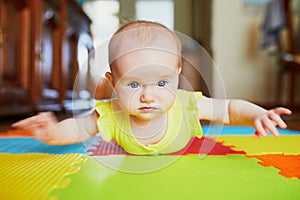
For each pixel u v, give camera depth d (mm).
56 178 494
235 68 2781
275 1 2426
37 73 1728
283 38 2715
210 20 2799
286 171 548
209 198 410
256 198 410
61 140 716
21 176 504
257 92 2787
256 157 671
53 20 1986
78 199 404
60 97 2109
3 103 1433
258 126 677
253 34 2779
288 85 2744
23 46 1621
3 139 956
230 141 912
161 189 446
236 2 2775
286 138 978
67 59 2250
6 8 1443
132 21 661
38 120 700
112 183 472
